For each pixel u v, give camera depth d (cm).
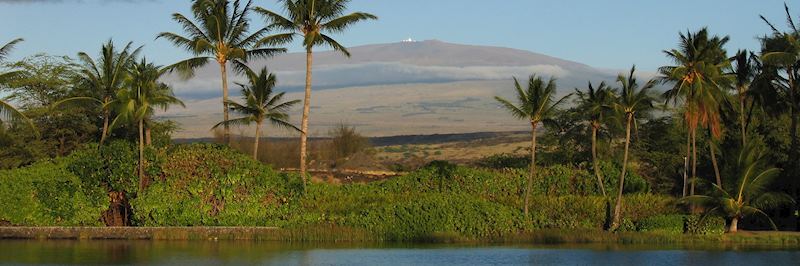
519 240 6356
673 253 5884
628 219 6588
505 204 6638
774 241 6384
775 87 7294
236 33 7581
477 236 6344
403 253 5719
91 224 6350
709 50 6594
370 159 12312
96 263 5125
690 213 6738
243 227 6259
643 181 7256
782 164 7200
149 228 6209
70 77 8550
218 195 6303
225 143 7369
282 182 6450
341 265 5206
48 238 6194
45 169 6356
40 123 8356
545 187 7188
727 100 7238
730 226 6769
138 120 6475
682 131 8138
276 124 7444
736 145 7500
